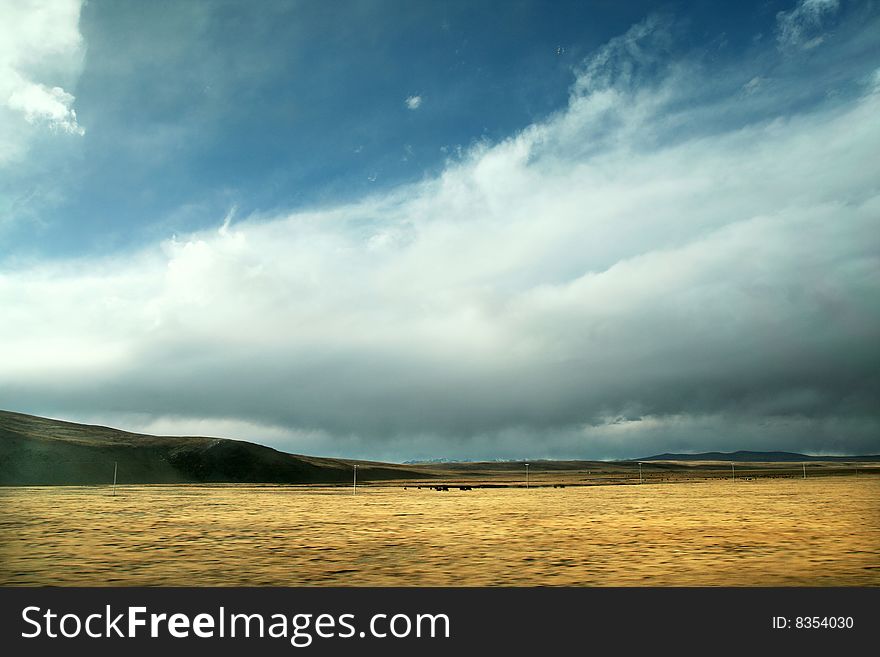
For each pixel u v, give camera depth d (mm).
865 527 24359
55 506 40875
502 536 22312
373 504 45000
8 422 161500
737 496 50719
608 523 27031
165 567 15844
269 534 23406
